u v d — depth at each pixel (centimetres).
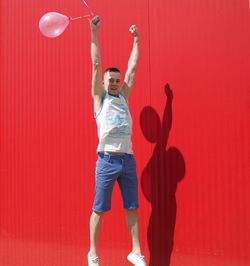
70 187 312
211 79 265
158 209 277
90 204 302
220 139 261
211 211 261
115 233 290
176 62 277
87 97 308
